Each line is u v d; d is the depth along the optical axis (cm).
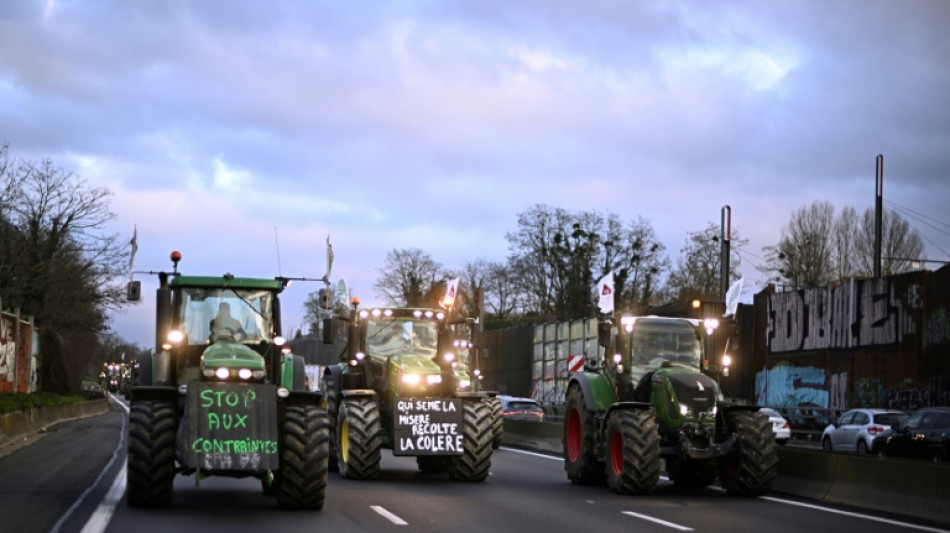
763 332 4669
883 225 7381
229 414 1424
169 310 1576
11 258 5941
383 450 3006
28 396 4144
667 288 7662
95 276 6544
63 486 1748
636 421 1777
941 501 1485
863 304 3934
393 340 2236
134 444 1431
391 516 1420
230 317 1609
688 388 1817
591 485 1983
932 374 3519
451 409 2012
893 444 2916
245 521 1341
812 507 1639
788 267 7512
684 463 1952
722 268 5572
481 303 3212
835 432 3428
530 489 1878
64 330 7025
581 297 7394
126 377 10250
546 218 7538
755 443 1758
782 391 4475
